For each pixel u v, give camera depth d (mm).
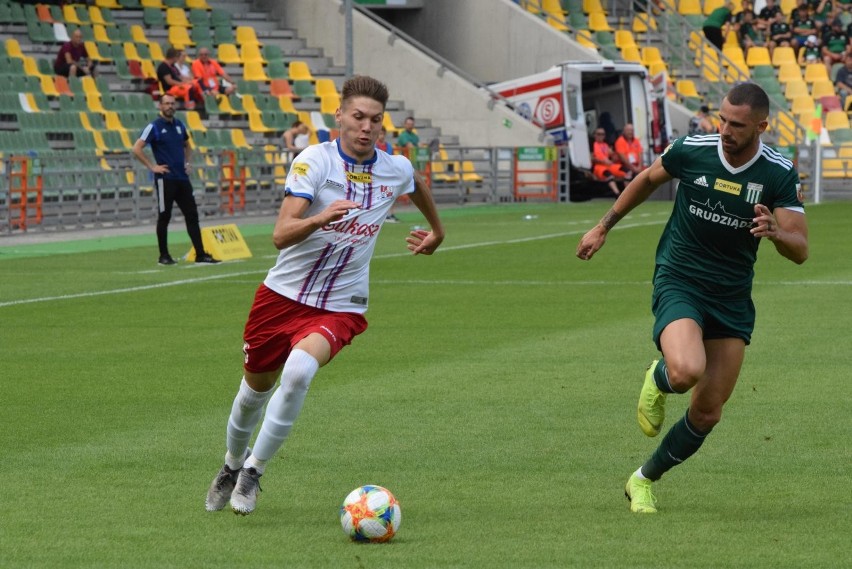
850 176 103375
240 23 107875
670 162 18328
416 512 18031
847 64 117000
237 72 102000
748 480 19891
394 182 17969
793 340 33312
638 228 72125
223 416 24625
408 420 24219
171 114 52000
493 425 23734
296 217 17203
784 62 117812
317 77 105375
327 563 15547
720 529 17094
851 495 18922
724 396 17906
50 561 15672
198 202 80312
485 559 15695
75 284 46031
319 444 22328
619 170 98625
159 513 17984
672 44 118750
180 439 22703
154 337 34281
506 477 20062
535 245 61562
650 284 46188
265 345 17844
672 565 15438
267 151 84688
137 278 47906
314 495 19031
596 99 102750
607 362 30266
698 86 114312
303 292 17688
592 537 16703
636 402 25766
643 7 118188
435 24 114000
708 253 18125
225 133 90188
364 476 20172
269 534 16875
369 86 17594
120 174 78062
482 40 111500
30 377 28625
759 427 23578
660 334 17750
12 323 36750
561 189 98750
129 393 26859
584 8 117812
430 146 93438
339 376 28719
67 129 82750
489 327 35938
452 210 89312
